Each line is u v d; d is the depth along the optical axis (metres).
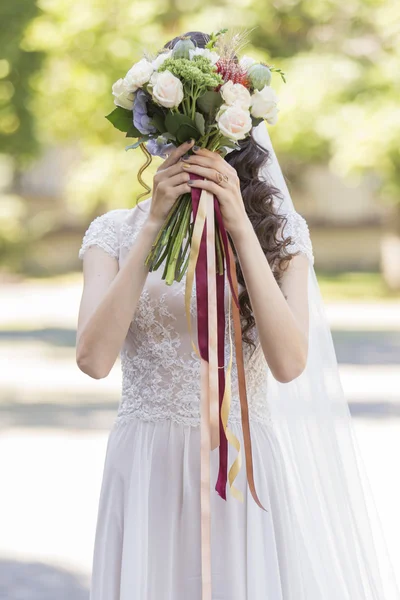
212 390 3.16
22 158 21.69
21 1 19.08
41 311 23.69
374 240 36.47
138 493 3.37
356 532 3.75
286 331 3.20
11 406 12.17
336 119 20.98
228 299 3.44
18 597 5.98
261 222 3.51
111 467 3.46
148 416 3.42
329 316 22.38
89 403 12.40
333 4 20.45
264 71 3.24
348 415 3.84
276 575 3.36
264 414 3.50
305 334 3.40
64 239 35.84
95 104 20.05
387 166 21.77
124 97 3.26
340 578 3.71
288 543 3.41
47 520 7.50
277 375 3.27
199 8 19.22
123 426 3.49
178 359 3.40
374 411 11.41
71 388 13.55
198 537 3.32
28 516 7.59
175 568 3.33
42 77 19.88
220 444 3.21
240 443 3.38
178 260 3.24
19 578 6.34
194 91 3.16
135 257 3.21
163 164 3.24
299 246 3.55
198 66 3.15
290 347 3.21
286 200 3.78
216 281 3.25
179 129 3.17
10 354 17.02
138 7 19.09
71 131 21.56
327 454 3.76
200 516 3.32
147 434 3.41
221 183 3.17
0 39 19.33
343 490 3.74
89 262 3.56
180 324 3.40
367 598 3.73
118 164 21.77
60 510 7.73
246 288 3.30
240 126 3.12
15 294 27.84
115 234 3.60
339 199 37.41
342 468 3.76
